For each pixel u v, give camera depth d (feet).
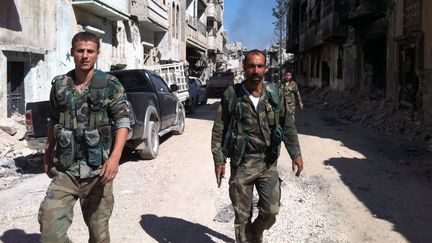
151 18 83.10
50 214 10.87
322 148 36.45
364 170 28.14
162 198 21.26
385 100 57.72
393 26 56.29
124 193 22.06
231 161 13.00
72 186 11.23
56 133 11.10
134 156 31.86
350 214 19.22
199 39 153.79
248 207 13.19
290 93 37.70
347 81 82.38
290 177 25.96
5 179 25.66
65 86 11.03
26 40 41.75
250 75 12.39
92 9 56.95
